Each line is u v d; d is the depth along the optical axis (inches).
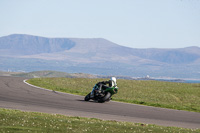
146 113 1284.4
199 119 1242.6
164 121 1105.4
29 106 1192.8
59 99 1526.8
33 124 766.5
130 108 1405.0
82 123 856.3
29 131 672.4
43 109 1140.5
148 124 973.8
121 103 1593.3
